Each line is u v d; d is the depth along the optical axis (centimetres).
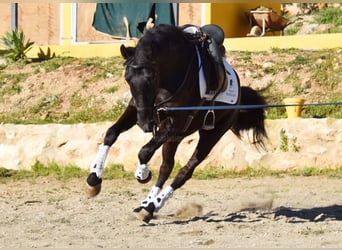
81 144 1855
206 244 1036
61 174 1808
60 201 1452
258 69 2023
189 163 1253
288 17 3359
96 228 1170
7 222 1212
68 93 2105
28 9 2562
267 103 1434
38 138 1888
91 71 2175
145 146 1152
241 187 1612
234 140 1786
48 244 1036
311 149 1759
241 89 1353
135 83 1107
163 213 1314
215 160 1795
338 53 2073
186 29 1238
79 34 2498
